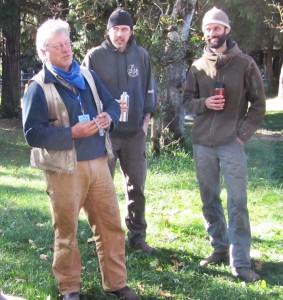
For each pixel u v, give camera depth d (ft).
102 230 13.76
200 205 24.89
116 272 13.94
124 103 15.99
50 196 13.10
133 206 17.31
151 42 31.37
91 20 31.27
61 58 12.69
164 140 37.40
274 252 18.07
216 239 16.60
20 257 16.97
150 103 16.94
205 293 14.46
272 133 53.78
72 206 13.00
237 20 66.13
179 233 20.01
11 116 68.33
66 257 13.47
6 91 68.54
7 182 29.96
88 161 13.05
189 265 16.46
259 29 67.77
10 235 19.04
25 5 59.82
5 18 57.11
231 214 15.51
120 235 13.89
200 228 20.65
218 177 16.16
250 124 15.25
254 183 29.58
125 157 16.81
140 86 16.47
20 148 46.60
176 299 14.16
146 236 19.44
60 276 13.67
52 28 12.69
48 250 17.81
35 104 12.53
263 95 15.16
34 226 20.34
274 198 26.18
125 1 31.60
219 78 15.33
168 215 22.77
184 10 32.99
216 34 15.11
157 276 15.49
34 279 15.26
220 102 15.14
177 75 37.47
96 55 16.17
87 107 13.11
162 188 28.53
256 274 15.49
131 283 15.05
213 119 15.52
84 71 13.52
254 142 45.88
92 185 13.32
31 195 26.40
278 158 38.22
